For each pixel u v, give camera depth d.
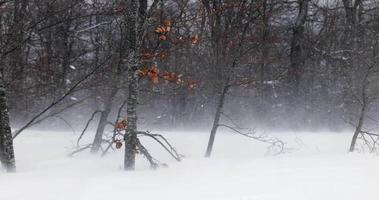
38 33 13.16
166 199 7.90
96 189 8.79
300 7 31.30
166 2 16.02
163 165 11.86
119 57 14.24
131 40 11.97
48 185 9.21
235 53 16.20
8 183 9.47
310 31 34.62
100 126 15.47
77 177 10.22
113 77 14.45
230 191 8.41
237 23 16.41
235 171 10.83
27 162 14.10
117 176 10.33
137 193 8.39
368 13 30.78
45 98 20.56
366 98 16.42
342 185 8.82
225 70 16.41
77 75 17.91
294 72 28.36
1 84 12.09
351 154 14.60
